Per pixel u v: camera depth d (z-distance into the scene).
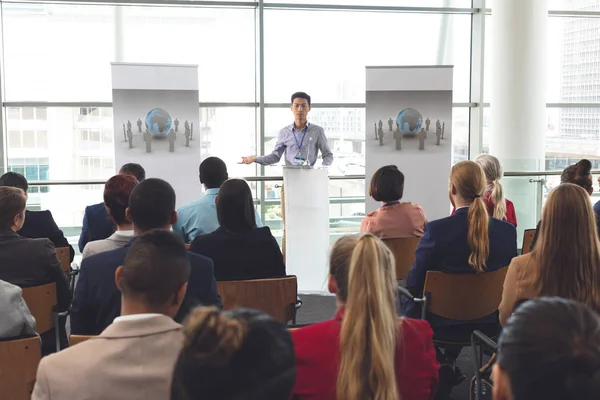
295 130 6.08
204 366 0.94
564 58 8.21
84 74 7.21
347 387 1.50
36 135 7.19
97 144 7.33
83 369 1.53
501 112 7.26
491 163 4.27
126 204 2.80
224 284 2.84
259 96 7.54
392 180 3.97
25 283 2.88
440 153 6.02
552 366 0.83
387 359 1.51
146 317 1.58
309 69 7.64
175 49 7.38
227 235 2.98
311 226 5.58
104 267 2.35
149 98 5.92
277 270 3.06
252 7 7.45
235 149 7.63
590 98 8.32
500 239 3.08
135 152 5.96
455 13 7.93
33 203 7.13
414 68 5.90
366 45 7.75
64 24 7.09
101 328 2.37
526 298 2.40
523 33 7.10
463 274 3.02
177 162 6.04
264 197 7.65
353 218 7.80
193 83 5.99
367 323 1.52
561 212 2.23
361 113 7.75
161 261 1.60
